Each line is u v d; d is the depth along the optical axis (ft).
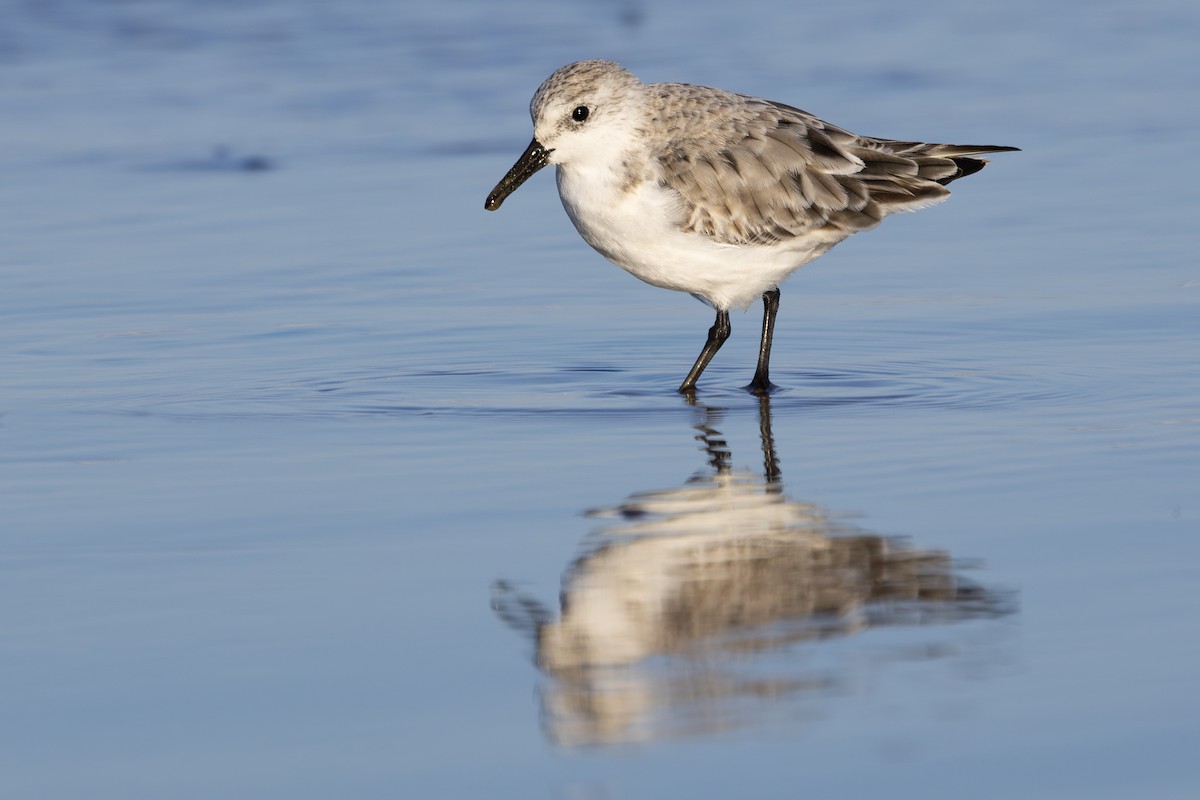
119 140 71.56
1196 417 39.50
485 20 91.30
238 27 89.97
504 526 32.81
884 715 24.09
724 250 44.47
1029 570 29.73
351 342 48.55
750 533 32.24
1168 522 32.09
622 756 23.08
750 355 48.06
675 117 44.62
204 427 40.14
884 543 31.45
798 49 84.58
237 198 64.34
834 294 53.42
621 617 28.14
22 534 32.19
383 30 89.51
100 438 39.11
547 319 51.34
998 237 58.44
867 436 39.11
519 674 25.86
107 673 25.75
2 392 43.09
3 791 22.31
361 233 60.08
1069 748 22.94
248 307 51.85
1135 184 63.98
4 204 63.05
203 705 24.70
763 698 24.80
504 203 64.34
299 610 28.35
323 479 35.88
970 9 95.25
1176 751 22.79
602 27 89.25
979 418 40.32
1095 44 86.89
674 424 40.75
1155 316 49.06
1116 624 27.14
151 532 32.32
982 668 25.63
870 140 46.68
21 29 88.53
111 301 52.16
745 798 21.91
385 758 23.12
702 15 92.32
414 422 40.78
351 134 72.54
